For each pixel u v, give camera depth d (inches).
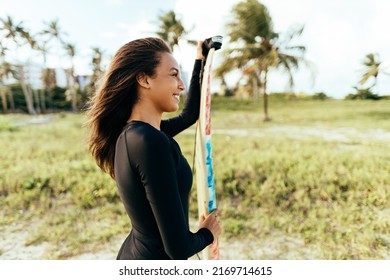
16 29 1413.6
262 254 111.2
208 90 48.5
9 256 116.5
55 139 406.0
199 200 53.0
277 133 424.8
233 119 678.5
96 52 1551.4
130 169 35.4
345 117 594.2
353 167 203.2
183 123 55.5
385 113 618.5
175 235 34.1
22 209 159.8
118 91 38.4
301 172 188.5
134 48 38.7
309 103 1030.4
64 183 186.5
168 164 34.3
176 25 938.1
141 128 35.3
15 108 1689.2
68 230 134.0
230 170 195.8
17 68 1638.8
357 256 107.5
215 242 47.6
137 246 40.7
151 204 34.5
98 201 164.9
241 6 621.9
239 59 659.4
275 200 154.1
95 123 40.9
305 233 123.2
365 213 138.1
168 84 39.0
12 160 272.1
